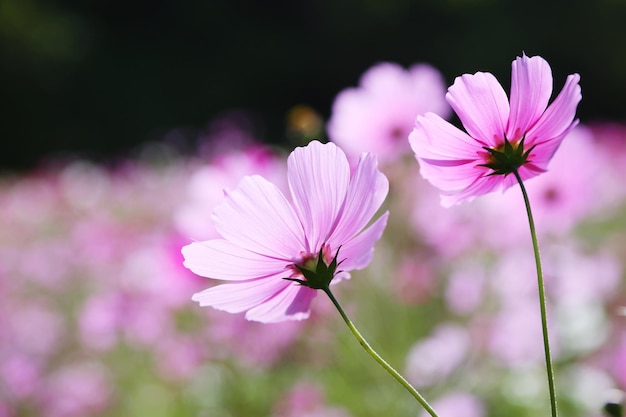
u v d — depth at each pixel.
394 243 2.10
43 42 14.03
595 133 6.34
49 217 5.33
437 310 2.10
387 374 1.70
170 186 5.65
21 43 13.88
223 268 0.93
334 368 1.87
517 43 14.62
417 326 2.04
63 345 2.70
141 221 4.39
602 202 3.74
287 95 15.30
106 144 14.43
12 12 13.90
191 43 15.04
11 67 13.91
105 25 14.91
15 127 14.09
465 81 0.93
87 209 5.46
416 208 2.10
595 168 1.42
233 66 15.05
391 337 1.88
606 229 3.61
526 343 1.86
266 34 15.10
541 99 0.93
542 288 0.90
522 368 1.91
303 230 0.93
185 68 14.99
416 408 1.65
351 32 14.94
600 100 14.95
